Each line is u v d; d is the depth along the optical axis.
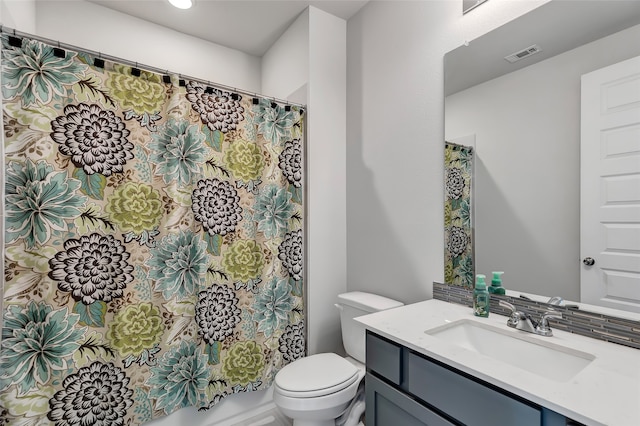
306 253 2.06
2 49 1.19
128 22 2.19
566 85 1.12
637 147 0.95
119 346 1.43
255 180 1.87
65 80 1.32
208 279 1.66
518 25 1.26
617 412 0.64
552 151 1.16
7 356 1.19
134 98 1.49
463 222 1.46
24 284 1.23
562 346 0.98
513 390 0.75
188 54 2.43
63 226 1.31
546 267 1.17
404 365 1.05
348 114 2.19
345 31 2.22
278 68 2.45
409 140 1.73
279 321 1.91
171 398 1.55
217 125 1.73
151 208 1.53
